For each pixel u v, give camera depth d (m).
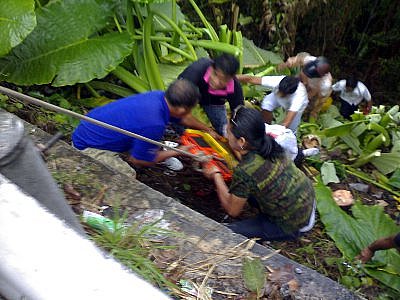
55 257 1.10
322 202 4.54
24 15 4.22
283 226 3.65
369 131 6.14
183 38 5.57
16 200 1.21
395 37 9.60
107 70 4.78
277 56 6.76
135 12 5.72
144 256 2.46
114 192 2.92
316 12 8.62
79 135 3.79
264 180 3.47
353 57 9.67
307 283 2.59
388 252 4.29
